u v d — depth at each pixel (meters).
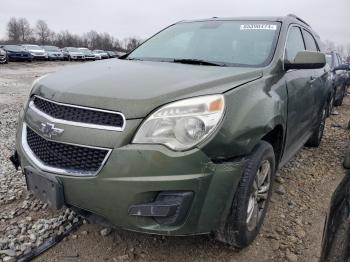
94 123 2.35
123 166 2.24
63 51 39.56
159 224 2.33
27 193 3.62
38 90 2.81
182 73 2.80
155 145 2.25
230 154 2.39
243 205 2.54
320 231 3.21
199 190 2.28
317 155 5.37
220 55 3.47
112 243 2.88
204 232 2.41
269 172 2.96
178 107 2.30
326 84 5.14
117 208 2.31
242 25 3.82
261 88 2.83
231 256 2.78
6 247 2.77
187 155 2.24
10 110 8.41
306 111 4.05
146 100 2.32
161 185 2.23
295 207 3.62
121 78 2.69
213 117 2.33
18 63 31.53
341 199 1.87
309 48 4.48
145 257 2.73
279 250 2.90
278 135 3.21
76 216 3.21
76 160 2.38
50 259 2.67
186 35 3.90
